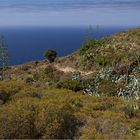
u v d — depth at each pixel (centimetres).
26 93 1688
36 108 1288
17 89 1777
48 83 4575
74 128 1253
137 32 6009
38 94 1755
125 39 5800
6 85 1839
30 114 1204
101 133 1247
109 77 4350
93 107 1712
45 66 6059
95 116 1441
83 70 5441
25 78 5222
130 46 5438
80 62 5703
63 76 5266
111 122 1342
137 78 3966
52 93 1861
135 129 1342
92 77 4475
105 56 5375
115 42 5791
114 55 5266
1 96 1622
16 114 1180
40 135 1182
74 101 1730
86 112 1488
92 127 1267
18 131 1149
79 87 3891
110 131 1264
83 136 1194
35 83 4659
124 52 5253
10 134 1141
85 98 1973
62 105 1332
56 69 5638
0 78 4838
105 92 3619
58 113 1241
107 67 4972
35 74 5519
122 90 3619
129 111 1700
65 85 3862
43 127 1185
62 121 1223
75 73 5269
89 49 6016
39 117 1208
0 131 1137
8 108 1278
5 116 1172
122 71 4525
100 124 1313
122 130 1285
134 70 4453
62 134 1202
